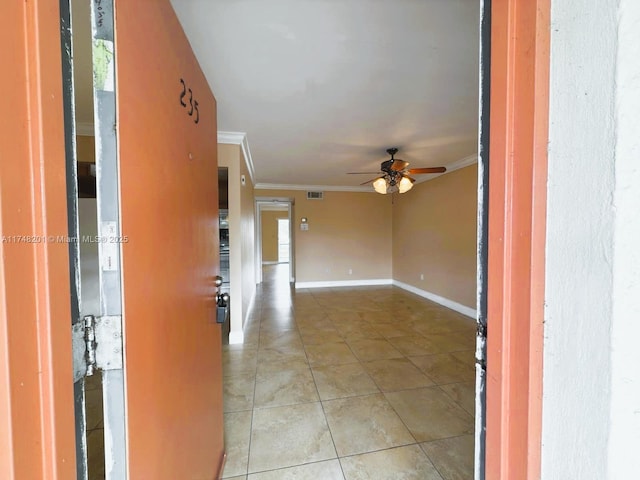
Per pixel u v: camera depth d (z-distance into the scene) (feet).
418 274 17.80
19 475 1.25
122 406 1.93
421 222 17.38
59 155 1.47
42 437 1.36
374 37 4.85
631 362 1.33
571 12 1.46
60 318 1.48
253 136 9.80
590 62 1.38
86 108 4.82
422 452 5.08
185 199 3.21
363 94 6.81
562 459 1.53
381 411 6.23
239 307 10.25
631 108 1.28
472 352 9.37
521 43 1.64
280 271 29.89
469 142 10.30
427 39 4.90
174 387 2.81
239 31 4.67
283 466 4.77
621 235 1.30
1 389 1.19
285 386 7.26
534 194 1.61
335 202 20.74
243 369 8.20
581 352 1.44
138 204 2.15
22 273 1.27
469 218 13.26
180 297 3.03
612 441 1.34
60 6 1.49
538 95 1.59
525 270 1.66
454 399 6.68
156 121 2.48
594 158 1.37
